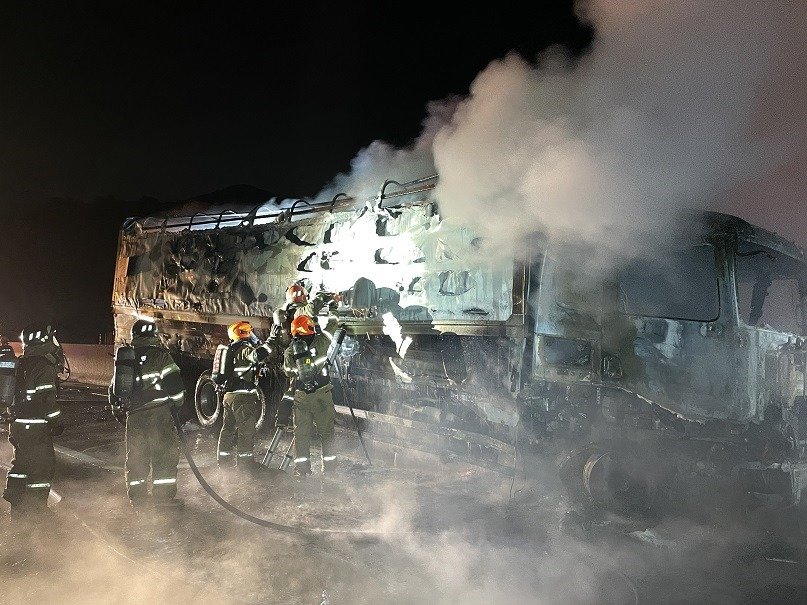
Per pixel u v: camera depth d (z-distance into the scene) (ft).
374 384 24.26
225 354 22.93
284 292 27.78
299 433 21.36
